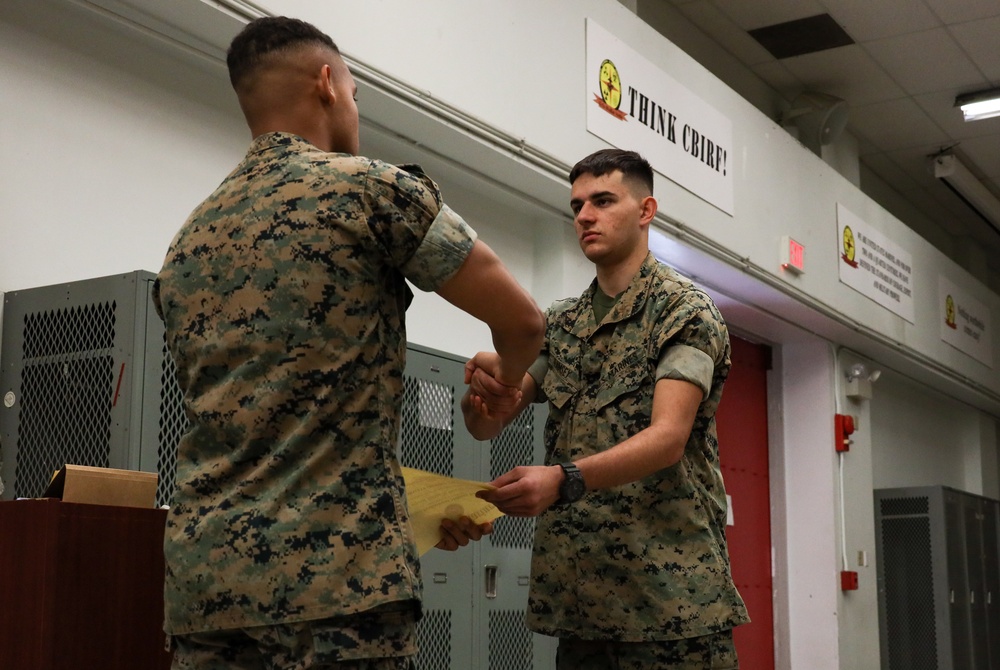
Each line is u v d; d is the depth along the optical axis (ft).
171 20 9.93
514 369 5.24
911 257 25.95
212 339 4.60
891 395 28.09
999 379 31.50
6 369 8.50
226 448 4.52
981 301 30.66
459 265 4.64
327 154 4.79
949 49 22.17
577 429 7.43
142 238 10.05
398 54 11.66
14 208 8.99
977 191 28.96
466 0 12.75
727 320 21.75
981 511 27.04
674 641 7.02
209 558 4.33
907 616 24.41
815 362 23.47
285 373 4.41
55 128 9.40
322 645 4.16
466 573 11.60
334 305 4.47
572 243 15.40
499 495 5.53
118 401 7.75
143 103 10.22
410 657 4.50
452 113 12.34
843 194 22.70
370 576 4.25
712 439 7.52
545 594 7.39
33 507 6.26
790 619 22.82
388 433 4.56
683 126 17.04
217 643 4.45
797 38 21.91
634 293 7.39
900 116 25.68
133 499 6.82
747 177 18.93
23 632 6.15
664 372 6.82
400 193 4.59
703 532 7.18
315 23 10.61
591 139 14.82
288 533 4.25
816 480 23.03
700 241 17.13
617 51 15.56
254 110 5.06
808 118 23.80
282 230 4.56
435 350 11.32
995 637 26.68
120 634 6.46
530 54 13.80
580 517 7.24
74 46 9.64
